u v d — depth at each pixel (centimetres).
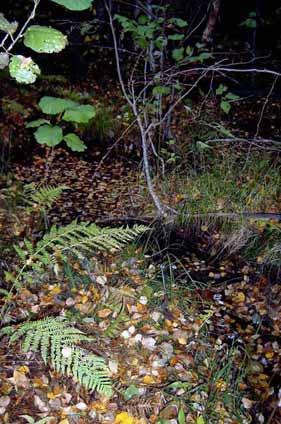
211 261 449
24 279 354
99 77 892
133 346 321
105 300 354
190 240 472
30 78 149
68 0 146
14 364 279
